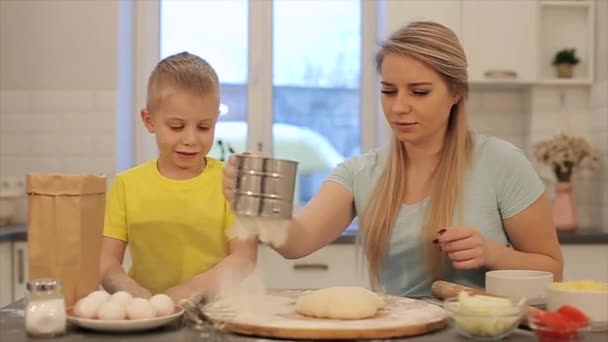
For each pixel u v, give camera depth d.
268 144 3.29
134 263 1.49
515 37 2.91
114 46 2.99
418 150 1.50
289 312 1.01
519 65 2.91
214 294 1.18
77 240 1.04
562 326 0.86
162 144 1.38
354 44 3.32
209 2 3.29
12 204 2.87
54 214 1.03
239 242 1.40
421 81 1.33
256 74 3.28
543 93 3.04
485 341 0.90
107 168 3.00
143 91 3.27
